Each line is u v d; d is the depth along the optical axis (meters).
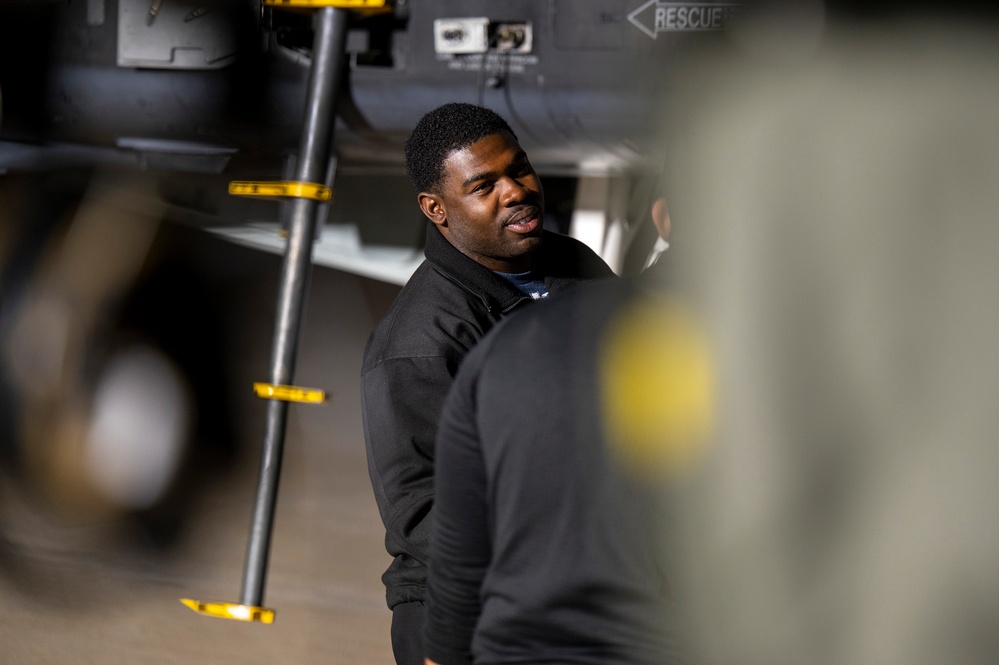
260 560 4.81
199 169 6.67
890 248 1.73
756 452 1.81
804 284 1.79
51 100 6.23
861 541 1.73
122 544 7.70
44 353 7.66
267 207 7.35
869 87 1.78
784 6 1.83
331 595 7.18
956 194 1.70
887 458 1.72
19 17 6.09
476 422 2.18
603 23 5.56
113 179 7.28
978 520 1.67
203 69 6.00
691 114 1.98
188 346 8.15
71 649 6.35
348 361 10.02
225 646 6.42
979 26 1.72
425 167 3.93
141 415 7.89
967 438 1.68
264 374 8.55
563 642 2.04
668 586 1.96
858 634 1.74
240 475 8.52
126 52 6.00
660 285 2.04
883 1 1.76
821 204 1.78
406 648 3.38
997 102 1.70
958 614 1.68
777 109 1.85
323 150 5.13
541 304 2.18
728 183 1.89
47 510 7.81
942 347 1.69
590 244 6.89
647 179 6.36
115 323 7.85
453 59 5.75
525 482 2.03
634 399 1.95
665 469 1.91
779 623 1.80
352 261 7.29
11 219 7.52
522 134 6.05
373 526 8.45
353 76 5.83
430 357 3.58
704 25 5.41
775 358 1.81
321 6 5.22
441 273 3.84
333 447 9.91
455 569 2.31
